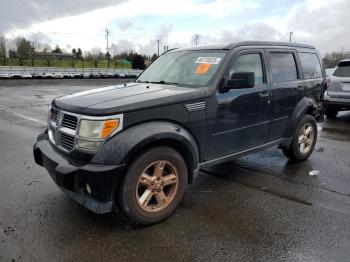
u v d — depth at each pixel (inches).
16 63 2805.1
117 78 1589.6
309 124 215.3
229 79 154.7
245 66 167.2
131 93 141.8
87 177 117.6
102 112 119.3
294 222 134.8
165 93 139.4
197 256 112.2
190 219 137.3
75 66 2925.7
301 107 202.7
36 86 927.0
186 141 136.6
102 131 118.8
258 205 150.6
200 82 154.6
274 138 190.1
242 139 167.8
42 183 175.5
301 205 150.7
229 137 160.1
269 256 112.0
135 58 2684.5
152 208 132.3
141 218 128.5
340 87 353.7
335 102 357.1
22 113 419.5
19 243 119.1
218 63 157.8
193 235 125.0
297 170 199.8
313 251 114.7
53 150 137.9
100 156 118.1
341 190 169.0
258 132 176.7
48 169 135.9
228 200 156.0
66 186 120.8
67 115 131.5
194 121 142.0
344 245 118.0
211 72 155.6
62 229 129.0
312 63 221.8
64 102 138.0
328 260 109.6
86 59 3499.0
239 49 165.8
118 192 123.4
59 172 120.4
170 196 137.8
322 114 231.6
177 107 135.7
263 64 178.1
